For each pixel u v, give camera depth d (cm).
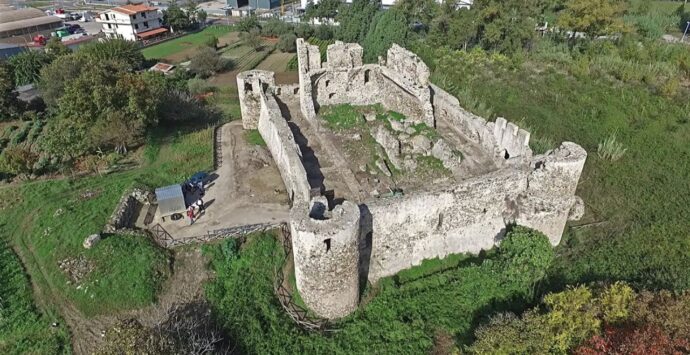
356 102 4138
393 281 2380
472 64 5034
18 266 2539
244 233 2578
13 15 9906
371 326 2150
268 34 8938
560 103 4169
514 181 2438
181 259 2472
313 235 1911
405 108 3794
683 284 2208
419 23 7319
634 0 7388
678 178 3120
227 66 7075
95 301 2291
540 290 2275
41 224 2816
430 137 3297
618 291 1938
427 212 2322
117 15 9281
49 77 4684
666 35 6097
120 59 6419
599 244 2586
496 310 2200
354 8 7481
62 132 3584
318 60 3869
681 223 2691
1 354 2139
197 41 9100
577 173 2442
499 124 2934
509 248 2342
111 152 3681
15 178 3388
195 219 2759
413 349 2047
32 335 2205
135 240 2533
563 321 1869
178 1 14362
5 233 2820
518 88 4516
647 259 2431
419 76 3525
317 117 3822
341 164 3098
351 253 2020
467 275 2345
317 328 2141
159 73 5206
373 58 6075
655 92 4144
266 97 3816
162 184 3191
